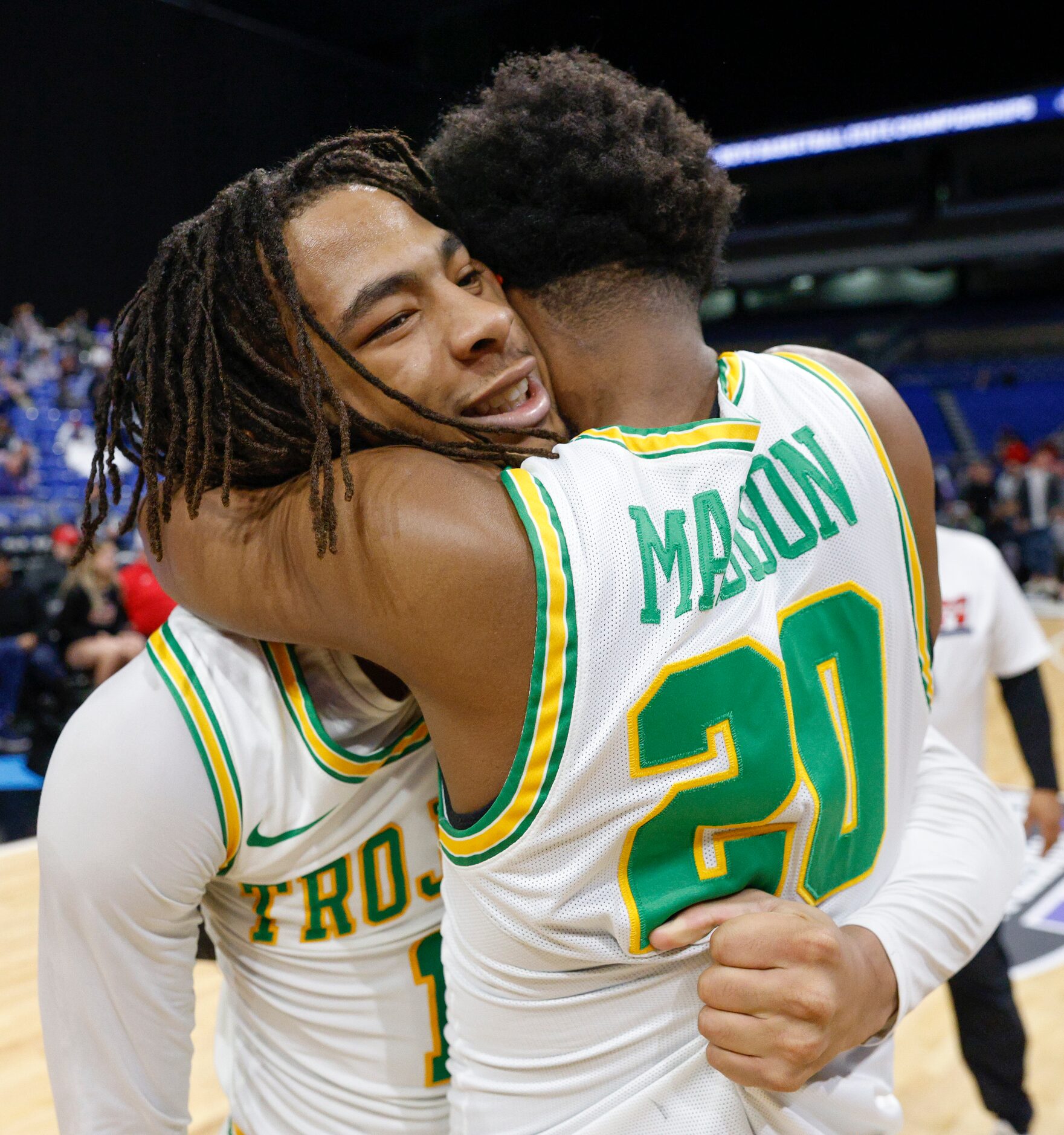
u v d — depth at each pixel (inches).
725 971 23.0
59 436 333.7
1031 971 100.3
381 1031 30.3
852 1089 27.3
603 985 24.9
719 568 23.3
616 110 28.0
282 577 24.5
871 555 26.5
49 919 27.3
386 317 25.5
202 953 34.9
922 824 31.7
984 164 479.5
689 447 24.6
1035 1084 82.4
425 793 29.4
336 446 27.4
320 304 25.4
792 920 23.3
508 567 22.0
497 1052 26.1
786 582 24.9
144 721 26.2
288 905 29.3
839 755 25.5
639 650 22.3
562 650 21.9
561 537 22.1
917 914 28.3
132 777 25.8
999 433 537.0
